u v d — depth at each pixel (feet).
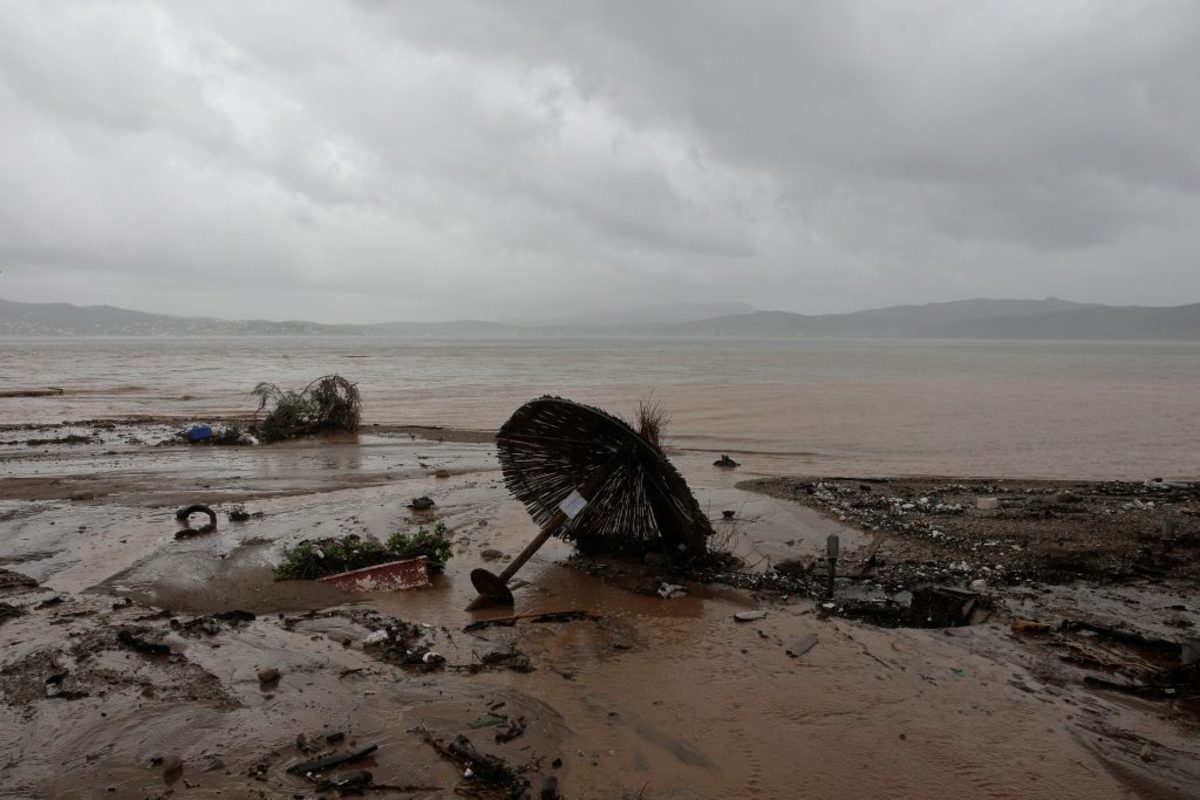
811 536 35.01
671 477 27.73
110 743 16.06
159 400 105.40
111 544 31.37
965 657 21.66
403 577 27.30
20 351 314.76
